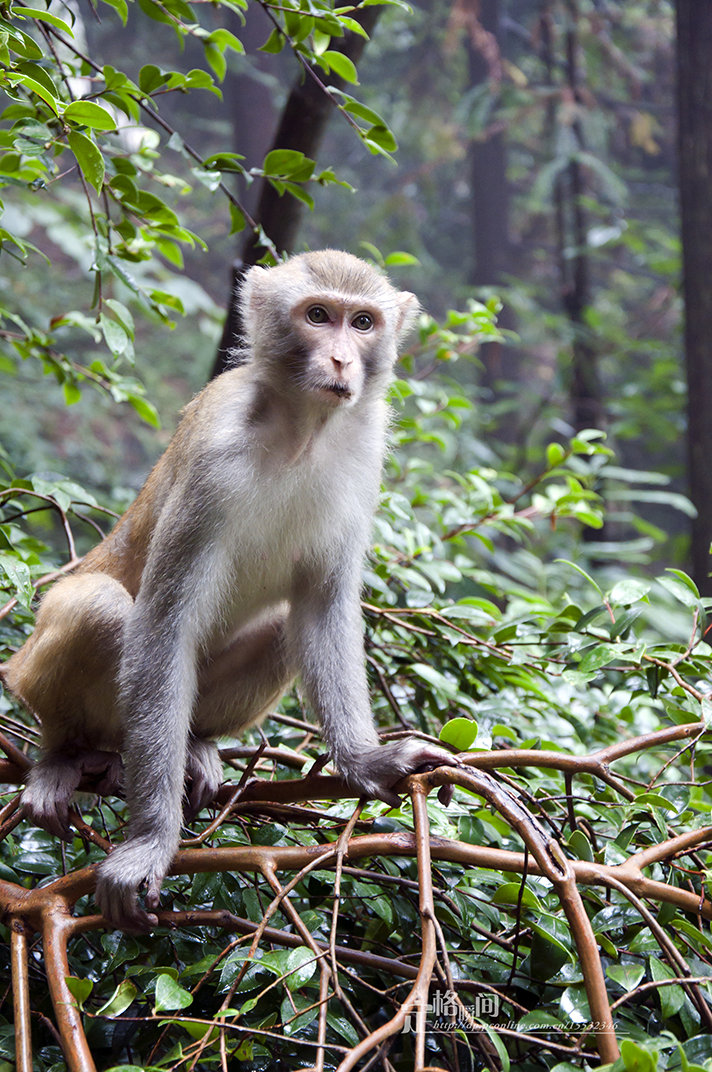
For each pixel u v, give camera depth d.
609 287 19.77
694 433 7.61
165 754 3.66
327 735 3.91
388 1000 3.04
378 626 5.40
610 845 3.30
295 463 4.11
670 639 8.38
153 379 19.08
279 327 4.12
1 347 8.84
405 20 19.08
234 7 4.64
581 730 4.82
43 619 4.14
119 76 4.20
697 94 7.45
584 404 11.86
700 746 4.25
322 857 3.01
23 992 2.81
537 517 7.15
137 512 4.57
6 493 4.91
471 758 3.37
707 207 7.47
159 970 2.92
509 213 19.53
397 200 17.25
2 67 3.71
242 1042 2.73
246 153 14.43
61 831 3.72
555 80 16.28
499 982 3.23
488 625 5.01
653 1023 3.15
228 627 4.42
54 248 19.97
